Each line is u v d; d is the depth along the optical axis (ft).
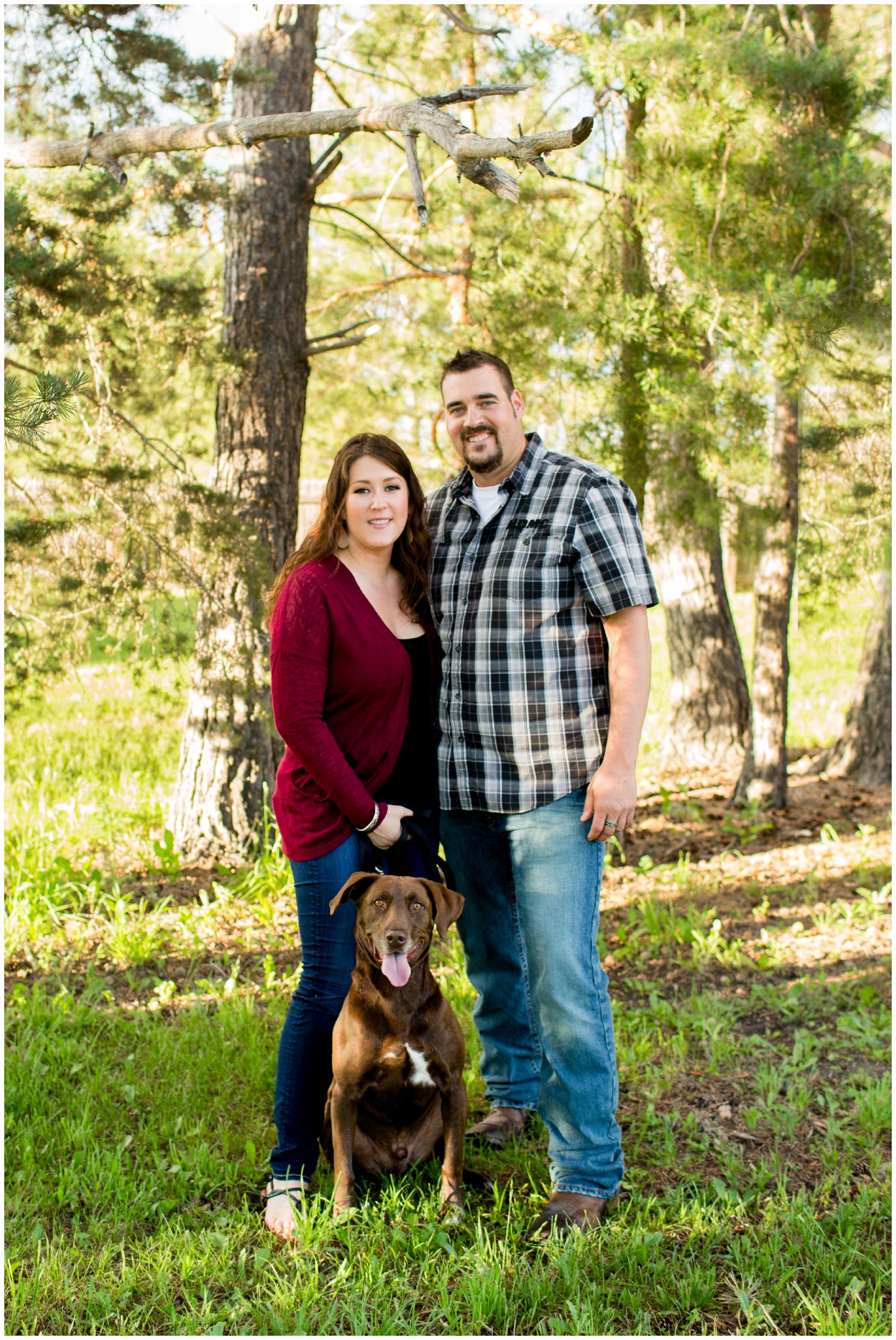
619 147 20.35
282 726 9.39
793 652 41.50
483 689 9.66
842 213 15.89
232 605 18.70
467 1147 10.64
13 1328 7.87
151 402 19.77
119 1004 13.80
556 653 9.46
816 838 21.11
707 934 16.60
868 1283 8.43
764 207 16.22
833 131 16.53
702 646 27.73
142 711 30.14
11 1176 9.73
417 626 10.19
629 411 19.84
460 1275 8.61
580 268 20.36
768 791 22.77
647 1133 10.86
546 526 9.45
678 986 14.79
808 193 15.94
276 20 19.39
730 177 16.37
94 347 16.97
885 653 25.41
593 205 23.16
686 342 19.20
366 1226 9.02
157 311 17.57
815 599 22.03
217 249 25.49
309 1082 9.59
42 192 17.21
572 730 9.46
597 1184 9.36
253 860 19.08
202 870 18.81
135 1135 10.64
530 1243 8.94
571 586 9.46
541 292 20.06
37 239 15.72
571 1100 9.30
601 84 16.65
